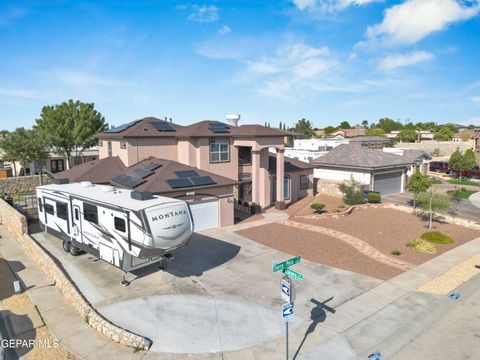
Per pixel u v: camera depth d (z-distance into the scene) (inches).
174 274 564.1
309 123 4284.0
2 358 360.2
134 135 934.4
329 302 475.5
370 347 378.9
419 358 362.3
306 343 385.7
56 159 1676.9
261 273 568.7
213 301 475.8
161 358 362.3
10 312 451.2
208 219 830.5
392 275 564.4
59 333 405.4
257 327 416.8
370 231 808.9
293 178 1168.2
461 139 3496.6
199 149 971.3
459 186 1561.3
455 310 456.1
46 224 703.7
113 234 525.0
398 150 1649.9
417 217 941.8
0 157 1556.3
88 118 1547.7
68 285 485.4
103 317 423.2
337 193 1254.9
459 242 742.5
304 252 668.7
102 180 883.4
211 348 378.3
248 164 1101.7
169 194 763.4
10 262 626.2
